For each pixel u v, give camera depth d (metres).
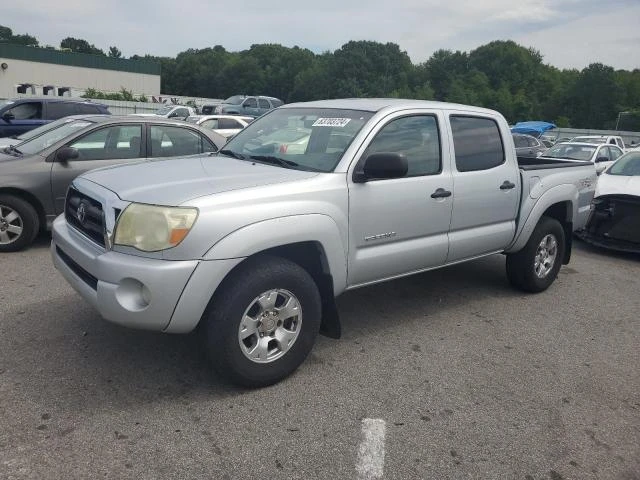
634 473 2.96
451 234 4.69
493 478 2.86
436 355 4.25
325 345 4.32
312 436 3.11
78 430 3.03
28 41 123.44
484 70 93.75
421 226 4.37
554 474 2.92
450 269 6.65
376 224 4.03
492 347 4.46
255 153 4.45
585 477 2.91
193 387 3.55
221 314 3.29
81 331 4.27
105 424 3.10
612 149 15.97
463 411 3.46
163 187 3.40
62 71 59.50
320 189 3.68
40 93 45.81
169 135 7.42
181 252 3.12
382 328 4.73
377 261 4.10
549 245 5.83
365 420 3.29
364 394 3.60
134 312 3.12
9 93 56.72
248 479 2.73
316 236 3.61
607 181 8.48
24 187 6.32
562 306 5.58
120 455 2.85
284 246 3.64
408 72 90.19
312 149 4.15
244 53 106.62
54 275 5.59
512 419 3.41
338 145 4.03
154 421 3.16
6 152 6.98
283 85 98.75
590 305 5.67
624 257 8.05
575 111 89.62
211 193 3.29
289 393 3.55
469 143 4.84
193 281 3.13
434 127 4.57
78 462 2.77
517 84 93.31
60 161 6.54
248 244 3.28
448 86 88.62
